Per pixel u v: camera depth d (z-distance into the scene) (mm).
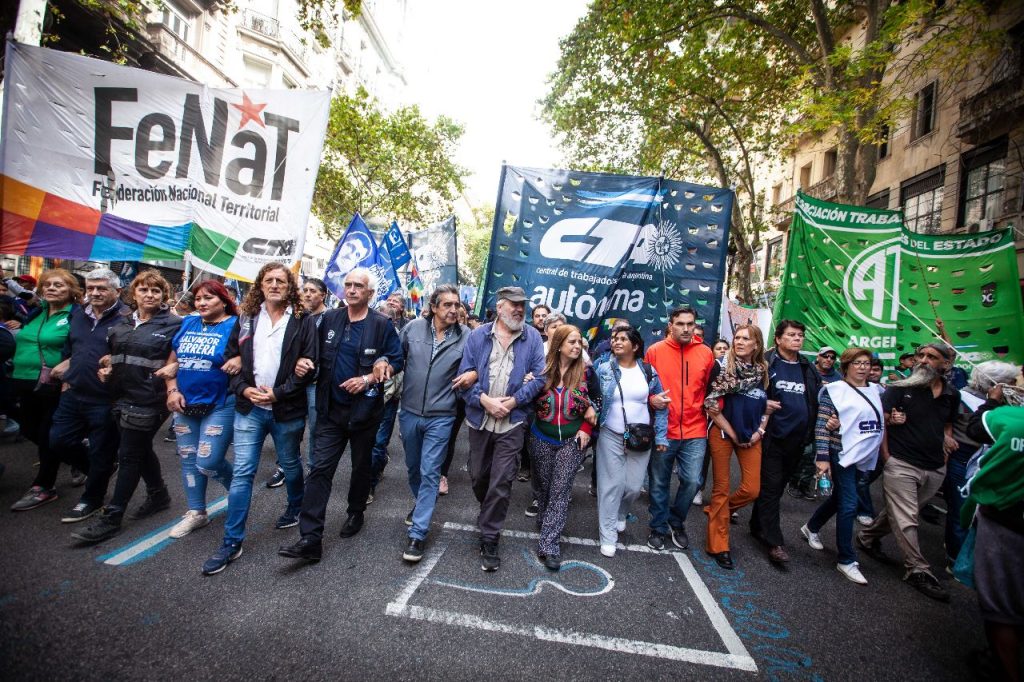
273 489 4395
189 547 3180
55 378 3707
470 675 2188
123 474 3268
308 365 3020
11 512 3523
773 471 3646
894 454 3510
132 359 3242
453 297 3477
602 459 3592
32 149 4578
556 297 4812
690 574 3359
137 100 4801
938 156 12859
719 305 4766
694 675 2311
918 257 6445
